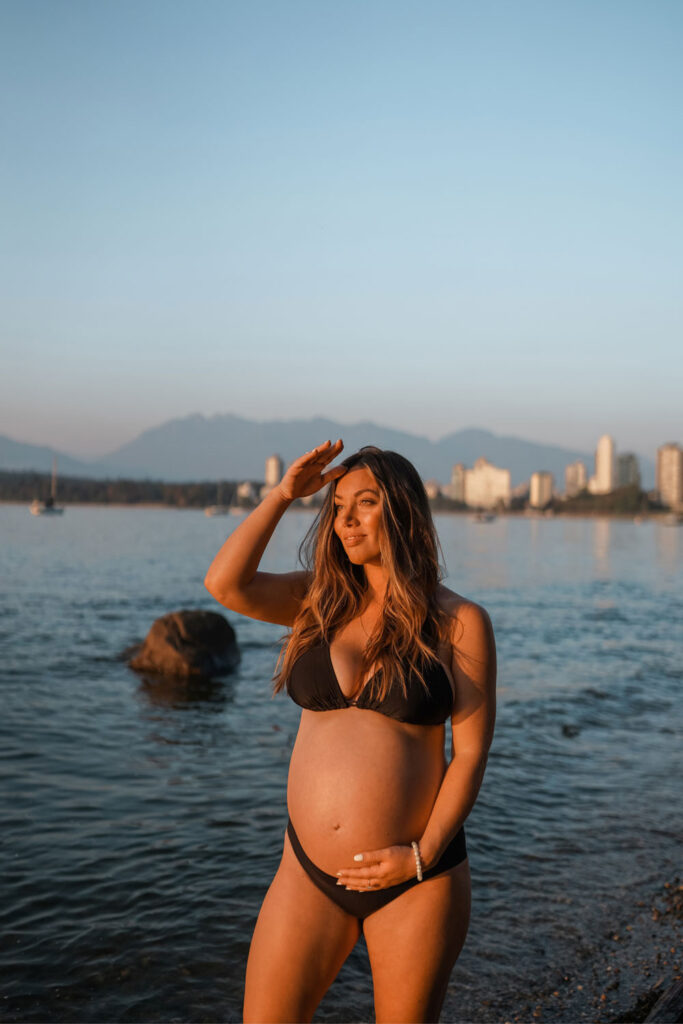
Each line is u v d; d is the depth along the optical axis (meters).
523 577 38.25
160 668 12.46
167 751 8.20
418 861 2.00
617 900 4.90
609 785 7.31
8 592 24.73
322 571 2.32
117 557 44.50
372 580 2.31
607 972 4.04
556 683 12.60
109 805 6.48
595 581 36.56
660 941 4.37
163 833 5.89
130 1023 3.58
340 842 2.07
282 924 2.09
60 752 8.02
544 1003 3.75
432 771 2.16
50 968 4.04
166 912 4.66
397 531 2.20
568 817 6.43
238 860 5.42
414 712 2.09
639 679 13.09
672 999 3.14
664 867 5.42
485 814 6.46
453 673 2.17
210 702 10.70
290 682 2.26
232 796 6.78
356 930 2.13
